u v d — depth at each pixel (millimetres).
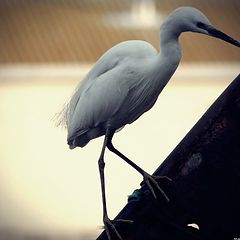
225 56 18609
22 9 20531
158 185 5219
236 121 5027
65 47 19078
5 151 17578
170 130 17703
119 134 17422
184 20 5445
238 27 19781
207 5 20766
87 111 5762
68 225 16328
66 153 17219
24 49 19000
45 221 16453
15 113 18250
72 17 20328
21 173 17219
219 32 5418
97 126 5812
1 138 17828
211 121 5047
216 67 18344
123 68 5684
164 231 5391
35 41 19297
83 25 19953
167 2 21047
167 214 5324
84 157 16922
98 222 16406
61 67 18406
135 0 20906
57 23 20000
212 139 5070
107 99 5691
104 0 21484
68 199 16688
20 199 16797
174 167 5191
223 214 5277
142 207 5309
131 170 16656
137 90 5691
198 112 18156
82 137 5945
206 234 5355
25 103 18312
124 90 5680
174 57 5551
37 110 18188
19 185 17047
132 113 5797
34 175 17125
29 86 18422
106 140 5738
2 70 18359
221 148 5086
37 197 16766
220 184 5184
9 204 16719
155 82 5645
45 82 18422
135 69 5660
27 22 20016
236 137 5051
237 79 4961
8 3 20672
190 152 5133
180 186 5227
